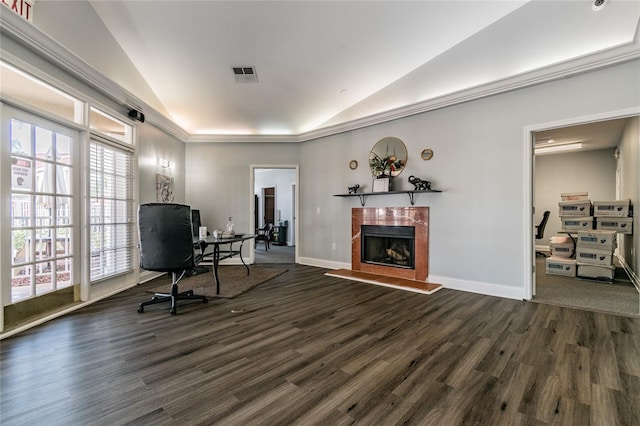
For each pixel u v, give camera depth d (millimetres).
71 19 2932
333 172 5340
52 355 2057
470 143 3773
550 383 1723
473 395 1611
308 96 4789
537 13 3170
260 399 1576
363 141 4914
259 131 5758
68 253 3025
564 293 3617
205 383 1726
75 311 2986
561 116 3160
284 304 3260
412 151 4316
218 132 5758
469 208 3779
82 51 3086
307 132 5559
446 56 3854
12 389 1654
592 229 4645
